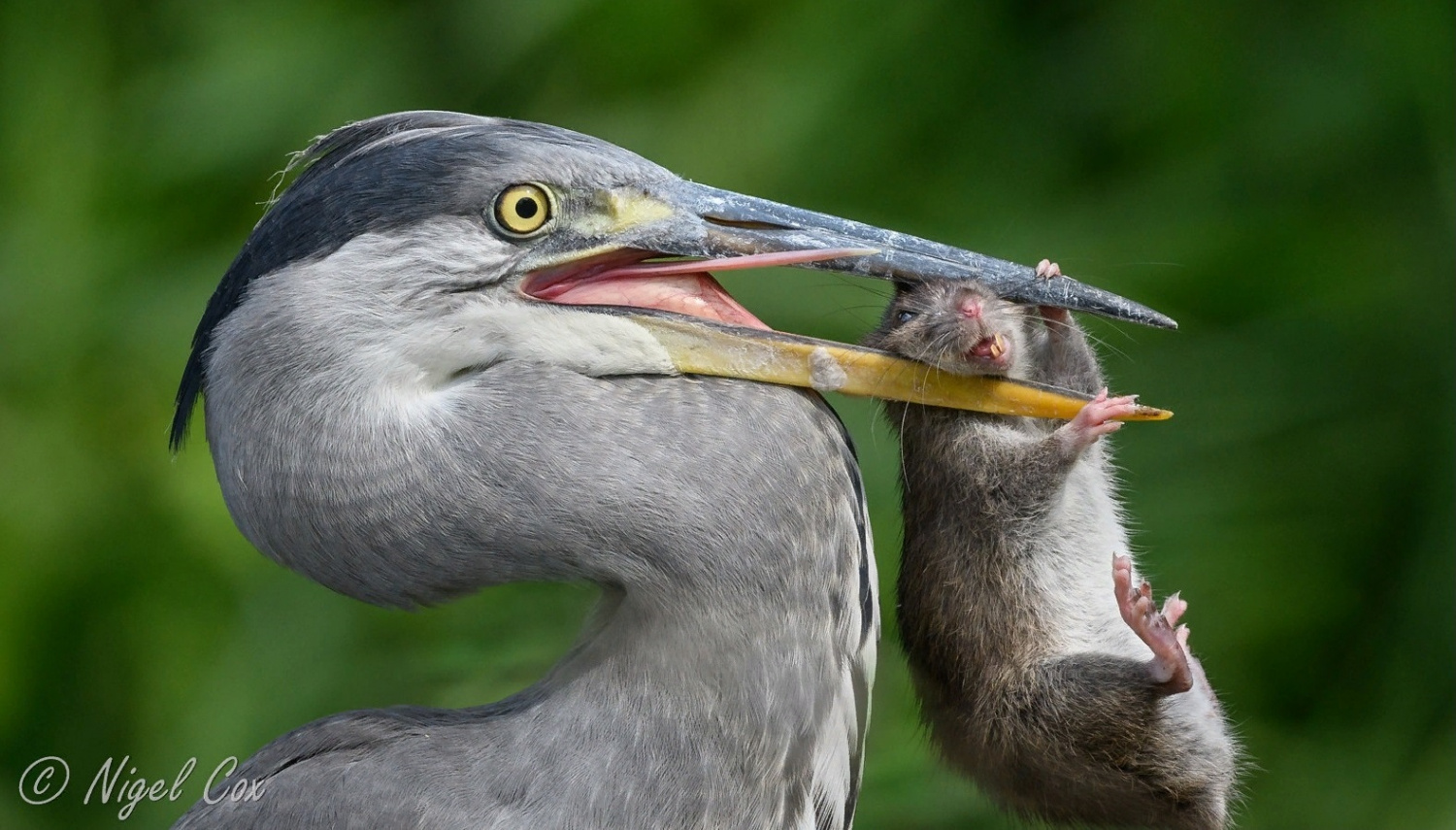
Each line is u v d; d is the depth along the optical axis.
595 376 4.99
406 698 8.33
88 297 9.59
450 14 10.25
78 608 9.31
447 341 4.96
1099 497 5.66
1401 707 8.40
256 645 8.78
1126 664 5.22
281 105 9.95
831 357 5.11
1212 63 9.59
